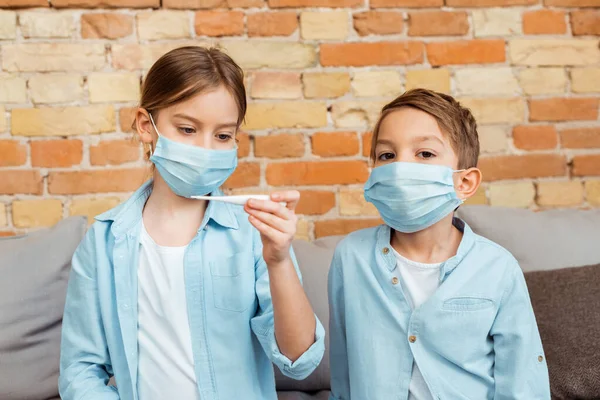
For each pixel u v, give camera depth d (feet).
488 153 6.26
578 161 6.33
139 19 5.94
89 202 5.94
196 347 3.37
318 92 6.13
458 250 3.77
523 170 6.29
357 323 3.83
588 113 6.35
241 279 3.48
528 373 3.59
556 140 6.33
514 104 6.28
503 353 3.67
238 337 3.43
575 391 4.19
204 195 3.60
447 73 6.22
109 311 3.50
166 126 3.38
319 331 3.33
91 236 3.65
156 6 5.96
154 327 3.43
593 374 4.17
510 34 6.28
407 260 3.81
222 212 3.63
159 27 5.96
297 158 6.13
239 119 3.56
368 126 6.17
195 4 5.99
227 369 3.40
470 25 6.25
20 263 4.84
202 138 3.34
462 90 6.23
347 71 6.15
